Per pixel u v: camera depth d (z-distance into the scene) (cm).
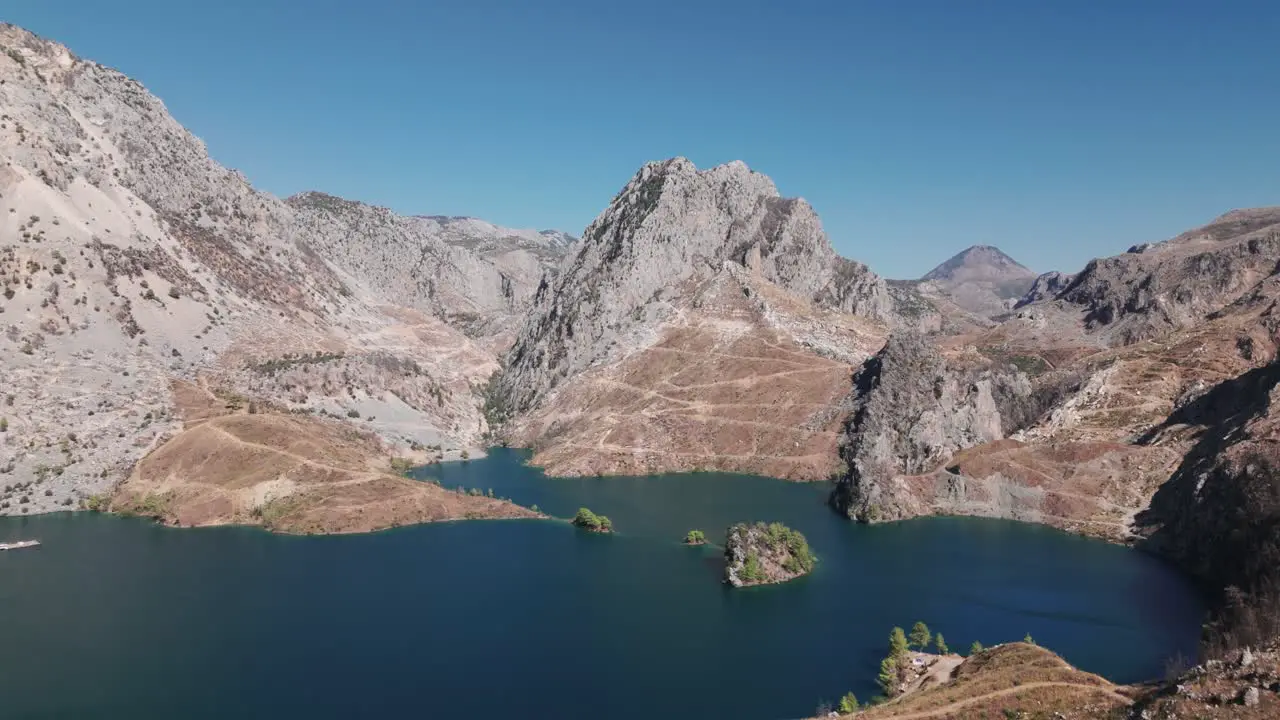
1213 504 16912
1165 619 14200
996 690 9975
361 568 16988
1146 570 16950
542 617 14525
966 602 15175
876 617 14550
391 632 13812
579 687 11919
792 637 13688
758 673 12375
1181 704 8331
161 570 16625
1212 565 16075
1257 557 14000
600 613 14762
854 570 17100
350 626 14038
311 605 14962
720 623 14312
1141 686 9569
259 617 14375
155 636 13500
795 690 11838
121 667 12394
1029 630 13812
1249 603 12075
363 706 11331
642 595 15700
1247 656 8662
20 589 15462
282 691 11719
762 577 16300
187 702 11388
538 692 11756
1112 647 13012
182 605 14850
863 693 11731
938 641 12888
